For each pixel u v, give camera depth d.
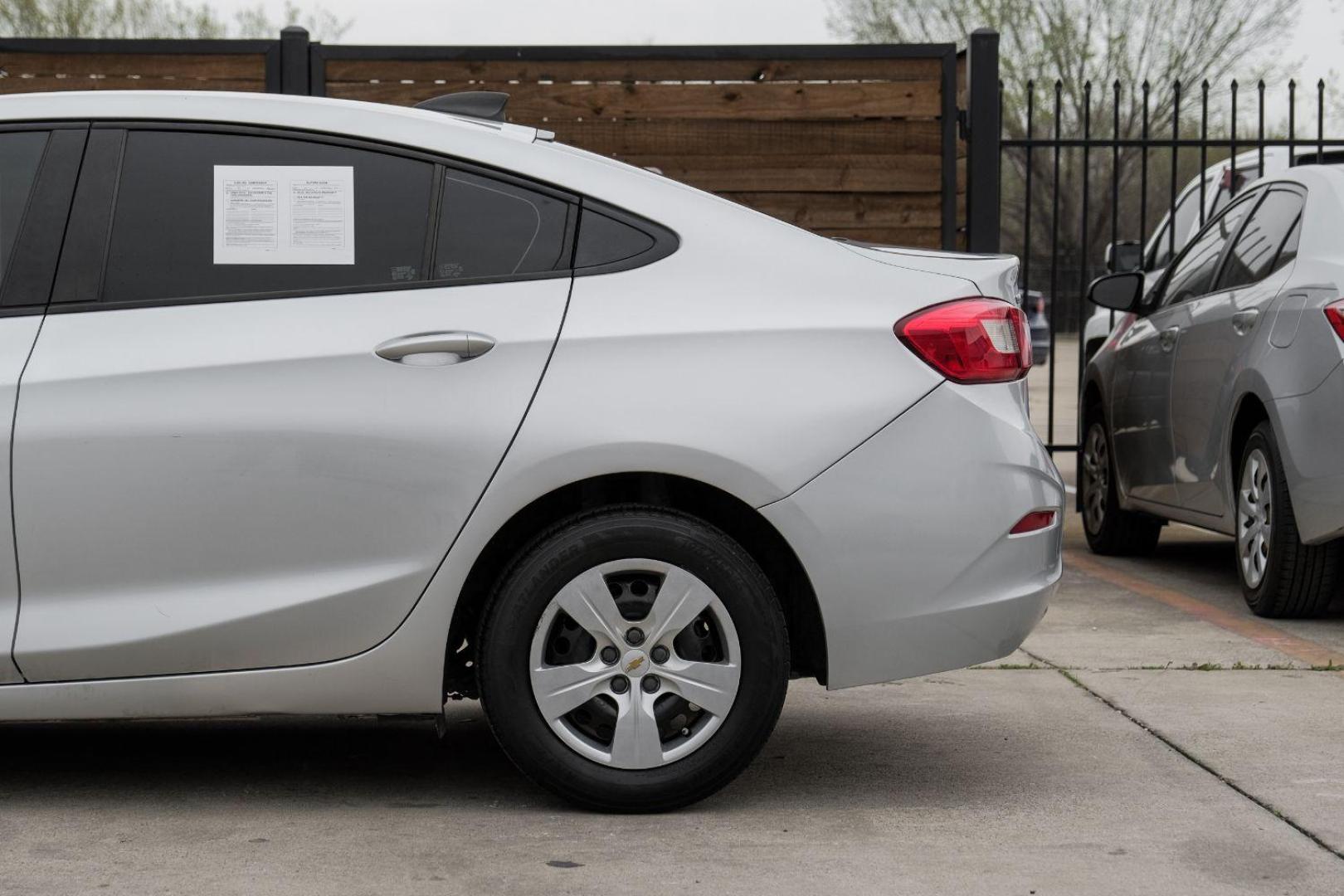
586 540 3.47
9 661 3.46
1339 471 5.45
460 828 3.48
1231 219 6.98
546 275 3.58
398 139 3.65
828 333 3.54
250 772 3.99
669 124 7.96
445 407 3.46
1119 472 7.59
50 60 7.76
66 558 3.47
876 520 3.49
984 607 3.54
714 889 3.04
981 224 8.09
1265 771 3.94
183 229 3.59
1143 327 7.42
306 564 3.49
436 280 3.56
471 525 3.46
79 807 3.65
